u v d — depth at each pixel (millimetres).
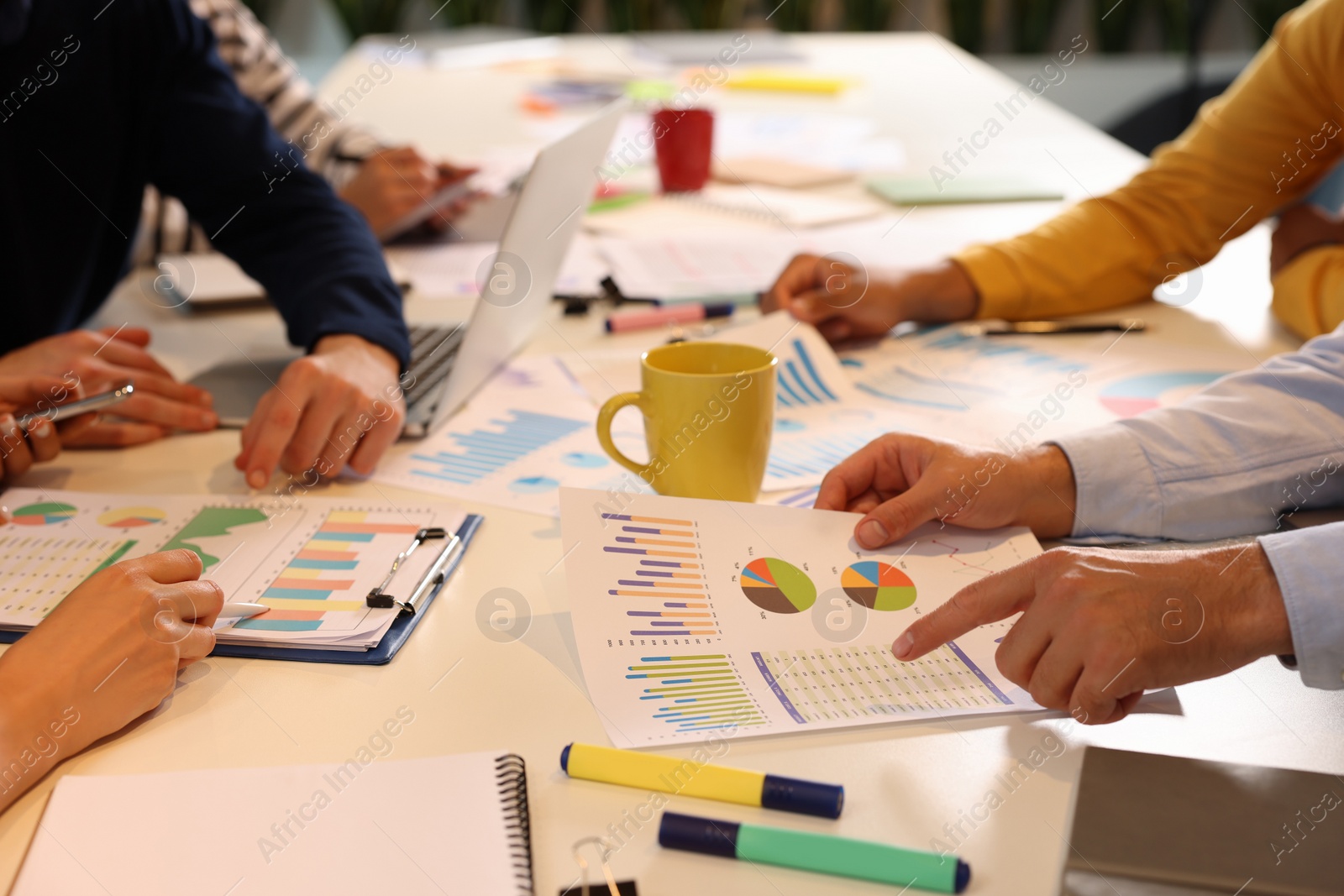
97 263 1266
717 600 681
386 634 677
